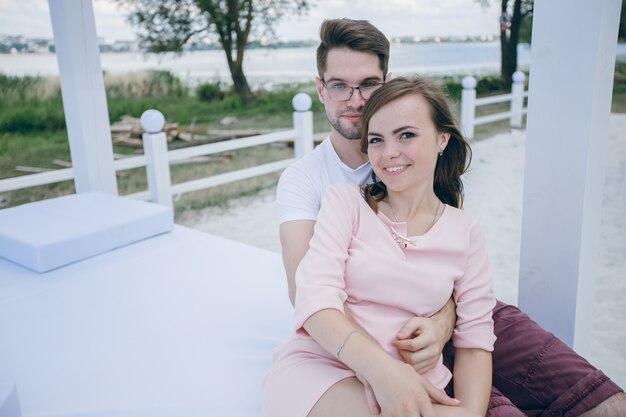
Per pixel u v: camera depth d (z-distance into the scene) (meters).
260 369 1.67
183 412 1.46
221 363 1.71
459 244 1.35
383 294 1.29
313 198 1.57
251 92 11.66
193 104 11.12
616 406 1.30
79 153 3.45
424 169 1.35
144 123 4.03
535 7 1.70
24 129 9.07
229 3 10.77
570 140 1.70
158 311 2.10
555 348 1.44
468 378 1.30
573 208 1.73
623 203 5.35
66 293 2.29
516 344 1.48
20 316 2.08
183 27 10.77
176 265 2.59
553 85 1.70
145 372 1.67
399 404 1.04
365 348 1.12
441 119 1.36
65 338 1.91
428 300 1.29
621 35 11.55
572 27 1.63
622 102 10.38
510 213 5.10
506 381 1.48
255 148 9.47
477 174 6.46
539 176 1.79
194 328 1.96
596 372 1.37
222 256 2.71
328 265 1.27
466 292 1.37
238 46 11.08
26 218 2.87
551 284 1.83
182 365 1.71
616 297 3.28
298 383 1.20
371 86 1.54
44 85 9.16
